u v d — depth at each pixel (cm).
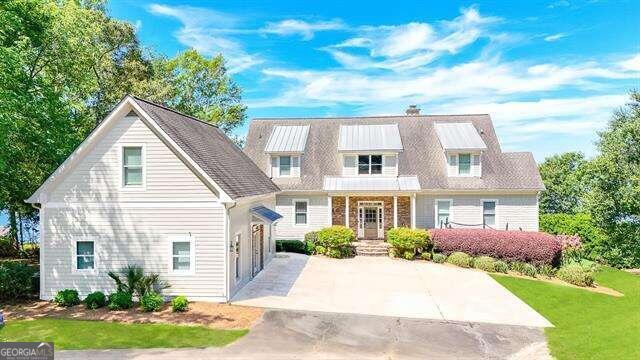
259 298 1769
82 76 2312
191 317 1498
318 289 1959
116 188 1698
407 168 3195
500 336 1388
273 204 2828
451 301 1792
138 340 1272
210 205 1681
